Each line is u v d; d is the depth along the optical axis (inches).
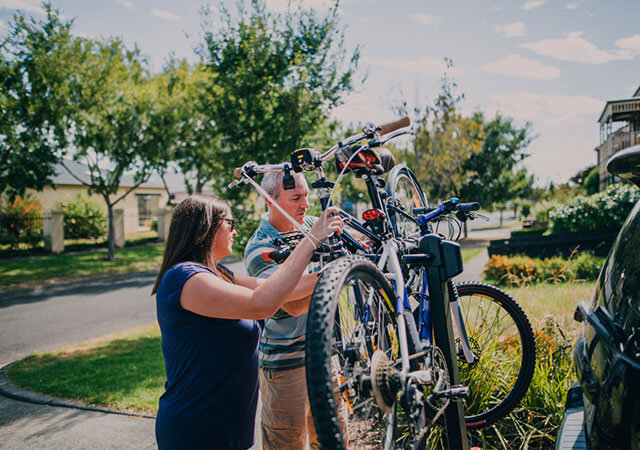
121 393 192.5
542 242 478.9
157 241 1106.1
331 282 60.8
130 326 339.3
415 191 134.0
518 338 149.8
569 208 518.9
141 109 653.3
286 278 70.9
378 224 91.0
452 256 89.4
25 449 148.7
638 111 769.6
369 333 75.9
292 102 303.3
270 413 101.9
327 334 56.4
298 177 104.8
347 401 72.9
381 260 83.4
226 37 330.3
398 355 76.4
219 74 335.0
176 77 730.8
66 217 978.1
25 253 834.8
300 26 319.9
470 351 112.7
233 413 79.0
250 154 315.6
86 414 174.2
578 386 87.7
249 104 313.0
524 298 256.7
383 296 75.5
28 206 899.4
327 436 52.0
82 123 606.9
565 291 269.7
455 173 667.4
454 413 91.5
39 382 211.0
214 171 400.2
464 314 147.1
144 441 150.3
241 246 305.6
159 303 78.3
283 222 106.2
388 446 69.5
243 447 81.4
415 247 98.0
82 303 438.6
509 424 126.2
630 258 63.7
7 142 546.6
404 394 66.0
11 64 532.4
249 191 326.3
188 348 76.7
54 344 297.3
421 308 93.0
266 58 317.1
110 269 671.1
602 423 57.4
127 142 666.2
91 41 598.5
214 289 73.0
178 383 78.4
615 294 63.8
